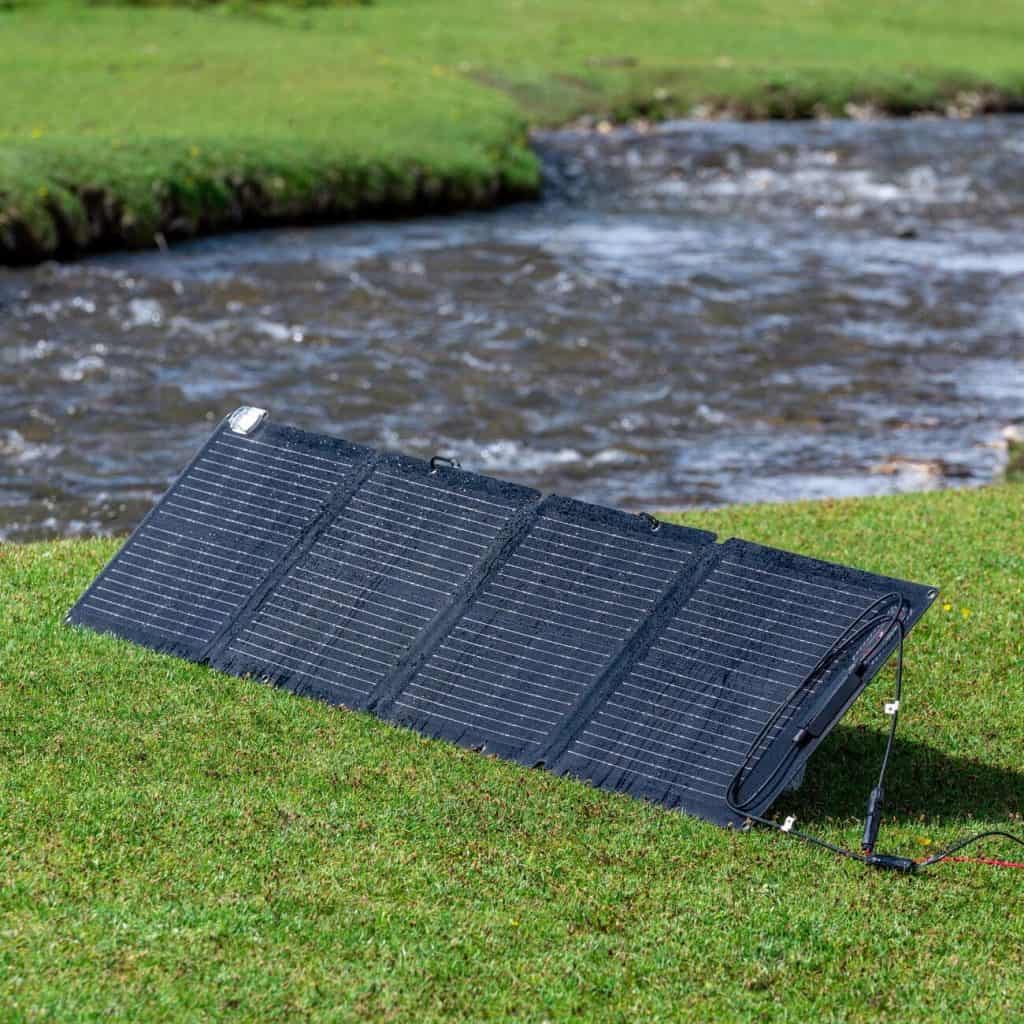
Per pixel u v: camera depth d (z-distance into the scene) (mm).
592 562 9672
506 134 39562
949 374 24031
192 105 37500
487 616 9648
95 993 6637
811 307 27766
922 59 55938
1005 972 7391
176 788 8531
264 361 23141
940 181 40875
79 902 7340
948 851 8516
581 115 46875
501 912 7574
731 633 9086
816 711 8602
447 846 8172
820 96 50688
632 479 18781
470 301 27078
